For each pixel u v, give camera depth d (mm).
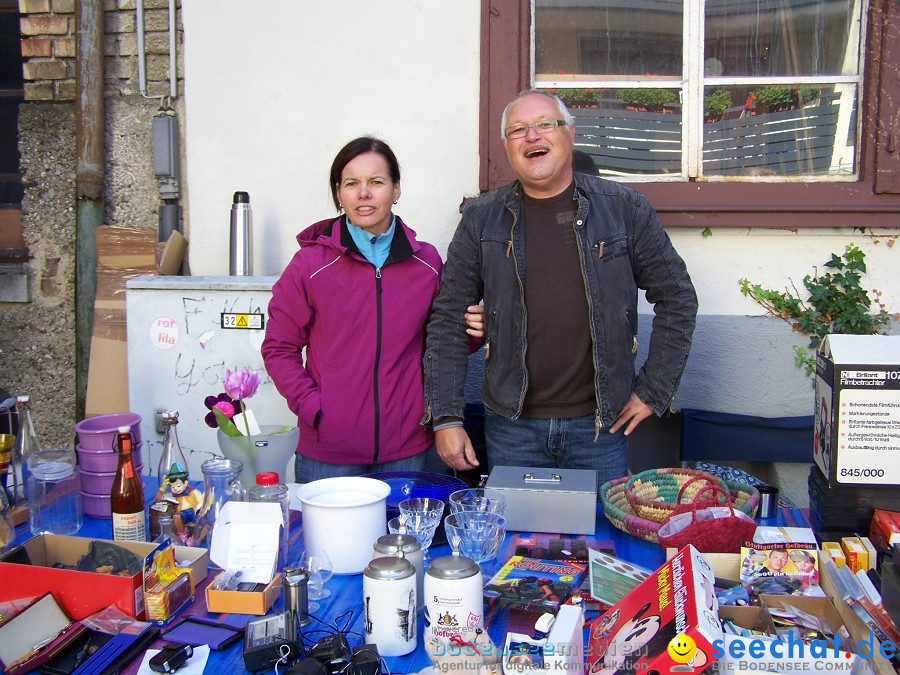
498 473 2143
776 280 3441
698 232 3461
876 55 3295
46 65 4008
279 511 1748
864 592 1493
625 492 2102
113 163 3936
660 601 1337
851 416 1798
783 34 3430
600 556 1751
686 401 3535
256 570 1696
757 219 3375
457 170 3592
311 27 3625
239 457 2148
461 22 3514
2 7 4160
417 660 1458
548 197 2637
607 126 3545
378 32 3580
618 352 2617
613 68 3523
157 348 3305
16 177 4227
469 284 2717
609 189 2646
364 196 2457
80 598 1597
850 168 3438
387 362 2566
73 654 1468
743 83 3467
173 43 3811
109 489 2115
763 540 1741
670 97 3504
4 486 2150
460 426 2643
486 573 1771
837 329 3377
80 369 3943
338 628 1557
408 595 1475
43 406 4137
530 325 2639
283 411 3240
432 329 2691
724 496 1970
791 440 3326
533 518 1999
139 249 3576
